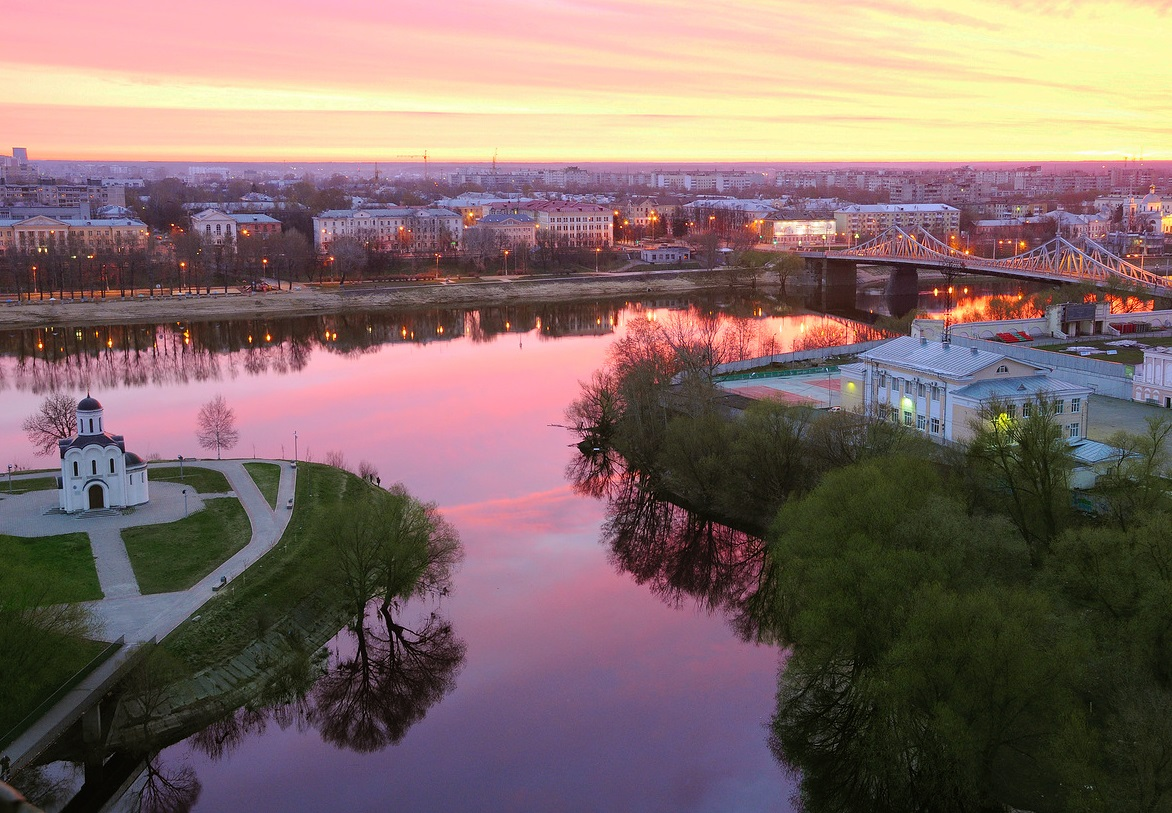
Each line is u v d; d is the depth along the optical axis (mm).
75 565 133500
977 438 139750
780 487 156875
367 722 112875
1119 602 98438
